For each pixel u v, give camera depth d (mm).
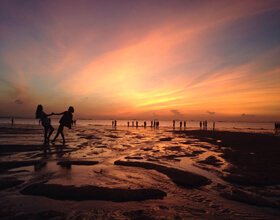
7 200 2861
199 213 2602
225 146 10133
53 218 2334
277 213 2691
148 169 4977
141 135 17328
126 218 2377
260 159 6590
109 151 7770
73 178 4043
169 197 3191
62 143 9609
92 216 2414
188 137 15906
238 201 3074
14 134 13734
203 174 4648
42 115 8984
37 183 3506
